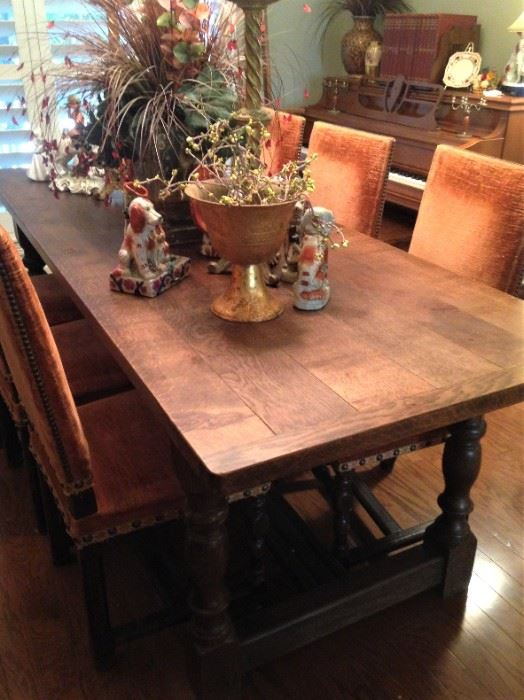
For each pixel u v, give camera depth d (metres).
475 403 1.05
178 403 1.02
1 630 1.52
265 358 1.16
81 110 1.74
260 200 1.22
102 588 1.31
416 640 1.50
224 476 0.88
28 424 1.45
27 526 1.83
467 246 1.72
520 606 1.59
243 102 1.60
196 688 1.31
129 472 1.28
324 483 1.89
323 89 3.52
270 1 1.37
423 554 1.53
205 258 1.62
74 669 1.43
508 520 1.85
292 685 1.40
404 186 2.75
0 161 3.07
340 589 1.43
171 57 1.55
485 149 2.62
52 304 2.03
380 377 1.10
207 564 1.16
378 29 3.50
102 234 1.77
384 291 1.44
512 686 1.39
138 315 1.31
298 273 1.34
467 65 2.83
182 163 1.57
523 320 1.31
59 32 2.55
